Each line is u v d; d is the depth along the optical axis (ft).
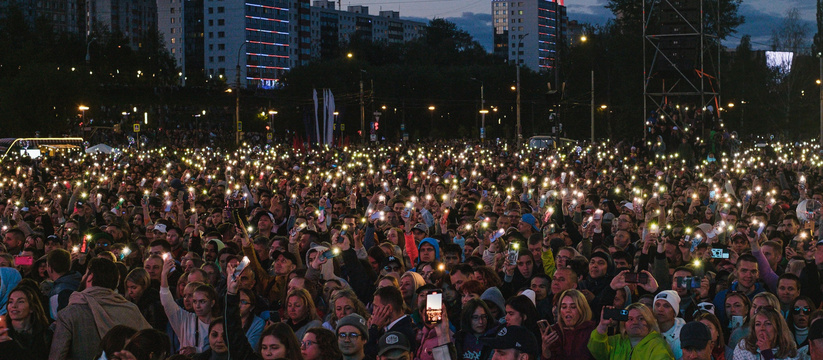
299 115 332.80
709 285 34.47
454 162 123.75
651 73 162.50
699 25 160.04
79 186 62.03
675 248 38.29
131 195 64.34
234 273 24.29
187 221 55.36
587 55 289.94
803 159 123.85
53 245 41.45
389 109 357.41
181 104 350.84
